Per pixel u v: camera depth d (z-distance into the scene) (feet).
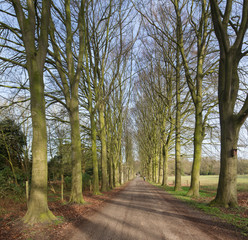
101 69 54.70
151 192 59.47
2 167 47.62
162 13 49.62
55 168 57.11
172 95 72.08
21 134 51.49
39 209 21.79
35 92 23.24
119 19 47.39
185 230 18.43
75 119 37.27
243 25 27.50
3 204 29.86
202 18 41.16
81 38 37.88
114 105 84.79
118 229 19.11
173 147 95.91
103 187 63.57
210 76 49.96
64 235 17.56
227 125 29.76
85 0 39.93
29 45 23.48
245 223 19.92
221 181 29.48
